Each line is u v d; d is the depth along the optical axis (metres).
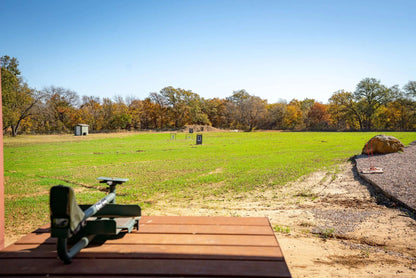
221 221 3.62
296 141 46.22
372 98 91.69
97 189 12.20
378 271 4.53
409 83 84.75
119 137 66.19
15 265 2.31
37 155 28.22
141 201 10.12
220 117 119.12
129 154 28.50
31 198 10.20
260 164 19.67
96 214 3.14
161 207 9.23
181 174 16.30
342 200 9.98
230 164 20.02
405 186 10.62
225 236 3.04
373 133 71.12
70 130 87.94
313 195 10.85
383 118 93.81
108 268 2.26
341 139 49.41
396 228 6.94
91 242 2.84
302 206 9.31
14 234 6.55
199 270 2.23
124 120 95.12
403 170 13.61
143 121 107.19
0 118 3.83
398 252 5.45
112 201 3.53
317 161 20.52
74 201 2.29
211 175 15.67
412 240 6.12
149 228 3.30
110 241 2.87
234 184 13.15
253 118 107.94
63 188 2.20
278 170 16.86
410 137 48.00
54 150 34.28
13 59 65.50
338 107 98.25
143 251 2.61
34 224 7.32
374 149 20.41
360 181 12.90
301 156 24.16
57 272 2.18
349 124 103.56
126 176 15.71
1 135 3.86
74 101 90.56
